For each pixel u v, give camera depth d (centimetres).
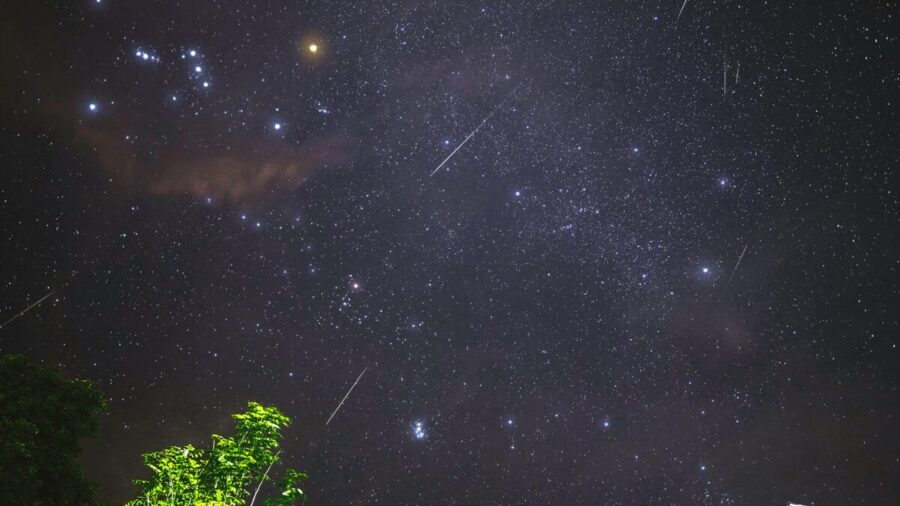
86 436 594
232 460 598
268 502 597
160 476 585
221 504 561
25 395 572
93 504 584
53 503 550
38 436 559
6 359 585
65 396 590
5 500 514
